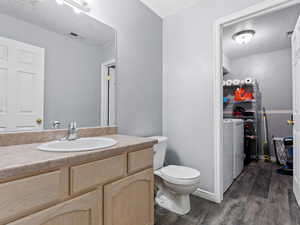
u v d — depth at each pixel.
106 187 1.01
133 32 1.95
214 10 1.93
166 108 2.36
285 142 2.88
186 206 1.70
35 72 1.23
